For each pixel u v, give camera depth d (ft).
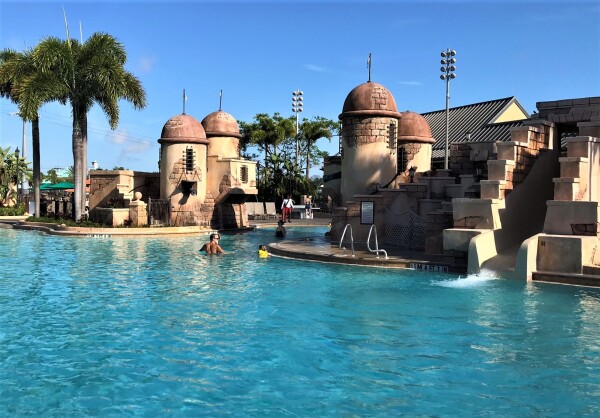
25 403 18.51
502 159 47.70
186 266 50.08
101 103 98.12
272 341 25.67
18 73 98.12
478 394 19.21
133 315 30.78
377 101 68.33
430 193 60.54
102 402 18.61
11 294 36.73
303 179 173.47
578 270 39.06
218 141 107.24
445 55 104.42
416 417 17.34
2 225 101.91
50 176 274.98
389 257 50.57
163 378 20.86
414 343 25.23
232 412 17.78
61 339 26.02
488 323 28.60
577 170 42.14
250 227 107.86
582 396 18.97
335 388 19.84
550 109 56.44
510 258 43.34
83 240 75.87
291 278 42.83
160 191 98.58
